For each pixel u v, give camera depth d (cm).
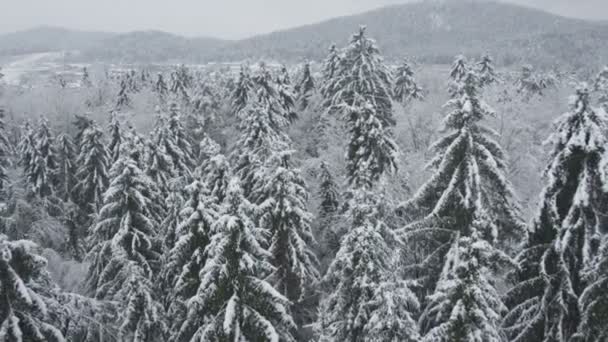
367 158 2184
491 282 1405
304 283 1919
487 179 1523
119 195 1833
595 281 1197
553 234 1407
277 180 1855
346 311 1419
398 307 1220
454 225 1565
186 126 4241
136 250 1839
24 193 3425
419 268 1689
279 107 3434
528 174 2489
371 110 2211
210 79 4900
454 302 1123
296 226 1922
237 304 1325
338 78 3409
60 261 2186
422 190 1558
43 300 1194
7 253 1068
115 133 3425
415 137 2919
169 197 1864
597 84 2586
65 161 3838
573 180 1335
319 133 3509
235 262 1338
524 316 1406
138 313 1692
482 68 4350
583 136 1231
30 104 5494
